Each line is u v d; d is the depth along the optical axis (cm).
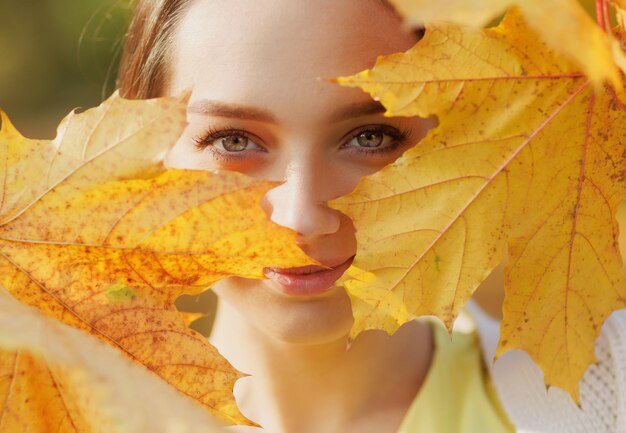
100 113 43
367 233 45
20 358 43
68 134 43
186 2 55
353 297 46
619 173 46
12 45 260
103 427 42
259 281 55
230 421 45
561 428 59
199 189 43
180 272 45
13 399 43
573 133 45
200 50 53
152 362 45
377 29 51
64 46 262
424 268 46
